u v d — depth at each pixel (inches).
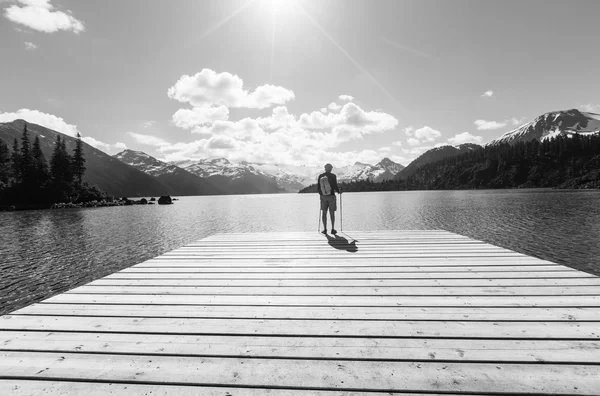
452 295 152.3
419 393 81.0
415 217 1355.8
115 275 195.5
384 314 130.0
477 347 101.7
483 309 133.8
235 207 2802.7
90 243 819.4
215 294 158.6
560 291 155.5
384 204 2395.4
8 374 89.3
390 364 93.1
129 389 83.0
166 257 246.1
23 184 2701.8
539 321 121.0
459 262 219.0
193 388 83.7
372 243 297.7
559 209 1584.6
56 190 2842.0
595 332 110.7
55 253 689.0
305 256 245.3
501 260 223.1
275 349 102.3
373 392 81.5
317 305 141.6
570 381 84.0
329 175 353.7
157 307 140.7
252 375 88.4
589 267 539.2
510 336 108.5
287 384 84.4
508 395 80.2
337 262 224.1
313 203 3710.6
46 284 467.8
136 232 1040.2
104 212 2110.0
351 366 92.4
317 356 97.4
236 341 108.1
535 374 87.2
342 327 118.0
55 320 126.3
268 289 166.1
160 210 2349.9
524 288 160.9
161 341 108.4
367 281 177.9
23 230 1107.3
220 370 91.0
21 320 126.0
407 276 186.7
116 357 98.3
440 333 112.0
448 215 1412.4
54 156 3056.1
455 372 88.5
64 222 1403.8
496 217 1283.2
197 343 106.9
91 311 135.9
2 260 621.9
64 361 95.9
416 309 135.0
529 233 877.2
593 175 5703.7
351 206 2223.2
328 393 81.0
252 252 262.8
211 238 339.9
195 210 2345.0
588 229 938.7
